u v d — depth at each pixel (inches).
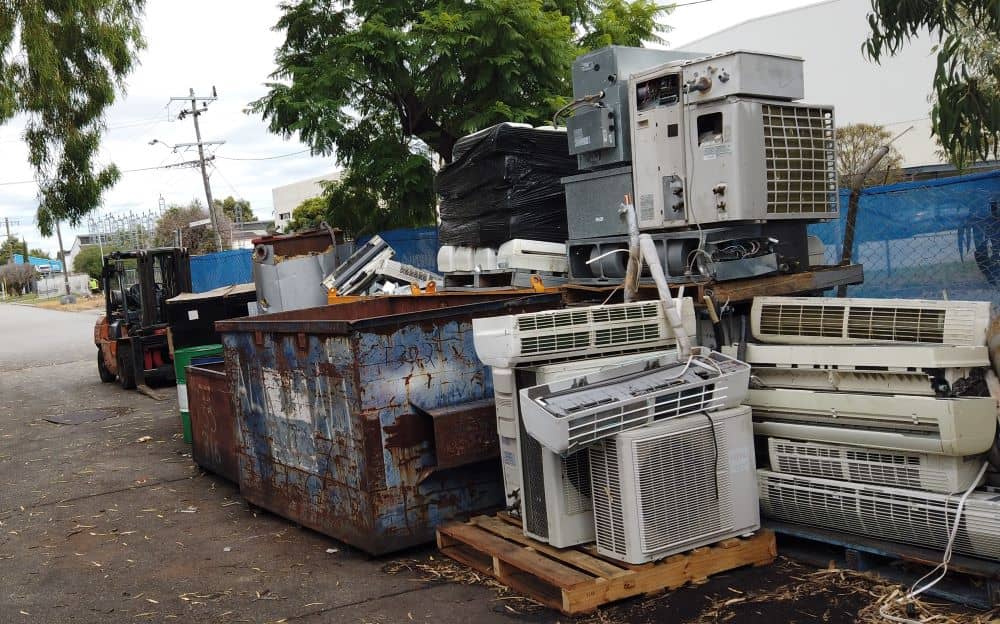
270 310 443.2
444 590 171.3
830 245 287.4
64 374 672.4
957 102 237.8
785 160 202.4
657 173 211.9
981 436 143.9
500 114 428.8
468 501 195.6
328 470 198.8
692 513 159.8
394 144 469.1
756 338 182.4
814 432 163.8
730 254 201.3
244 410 235.9
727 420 163.5
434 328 190.4
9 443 388.5
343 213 513.7
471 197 291.1
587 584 150.7
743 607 150.3
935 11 237.5
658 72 207.6
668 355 170.4
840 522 161.3
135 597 183.9
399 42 429.7
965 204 253.0
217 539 220.7
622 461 154.1
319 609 167.9
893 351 150.8
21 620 175.2
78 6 548.4
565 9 489.4
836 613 145.0
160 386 559.2
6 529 244.4
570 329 167.2
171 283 562.9
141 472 305.7
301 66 464.8
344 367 186.1
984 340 151.9
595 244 234.1
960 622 136.6
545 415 150.1
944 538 145.6
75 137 569.9
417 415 188.5
